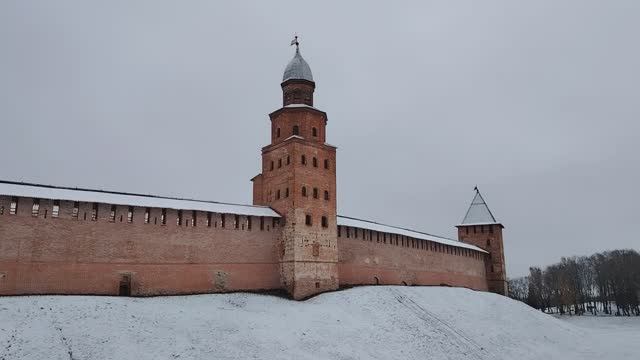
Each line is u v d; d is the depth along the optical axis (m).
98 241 42.66
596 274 137.75
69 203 41.94
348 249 59.53
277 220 54.12
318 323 43.50
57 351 31.27
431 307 56.31
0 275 38.09
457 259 80.44
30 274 39.25
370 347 41.28
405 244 68.62
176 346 34.91
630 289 113.94
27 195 39.94
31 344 31.25
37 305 36.12
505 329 57.47
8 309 34.78
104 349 32.66
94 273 41.94
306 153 55.41
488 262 91.38
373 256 62.72
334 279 54.56
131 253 44.06
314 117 58.66
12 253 38.84
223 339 37.16
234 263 49.91
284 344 38.28
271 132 59.62
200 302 43.94
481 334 52.81
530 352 52.16
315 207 54.78
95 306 37.84
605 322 94.75
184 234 47.34
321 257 53.81
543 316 71.25
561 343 58.94
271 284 51.91
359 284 59.81
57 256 40.59
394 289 58.41
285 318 43.31
